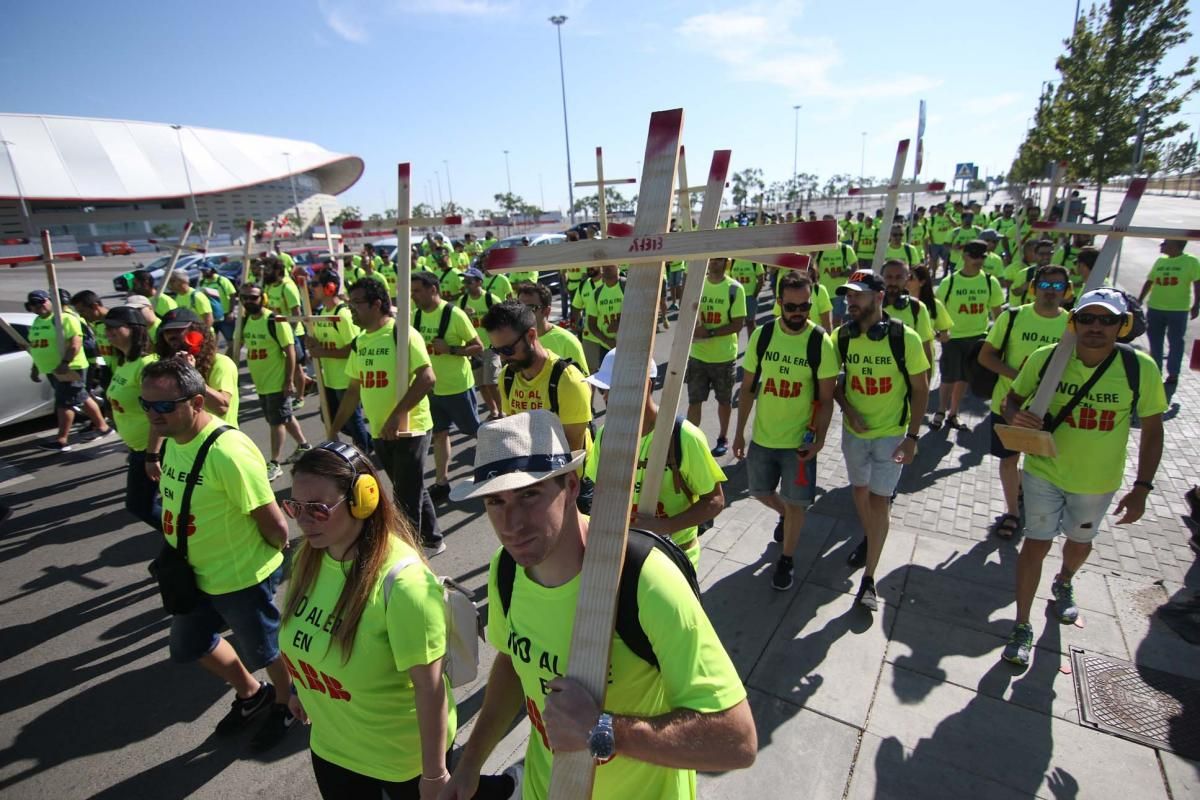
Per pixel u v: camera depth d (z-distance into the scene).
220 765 3.02
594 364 8.70
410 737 1.96
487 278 10.73
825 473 5.71
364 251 17.03
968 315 6.30
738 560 4.36
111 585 4.67
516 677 1.78
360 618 1.84
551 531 1.37
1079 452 3.17
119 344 4.33
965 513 4.88
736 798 2.64
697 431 2.67
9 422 8.02
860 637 3.54
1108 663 3.23
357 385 4.72
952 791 2.61
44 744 3.18
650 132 1.14
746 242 1.04
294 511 1.84
